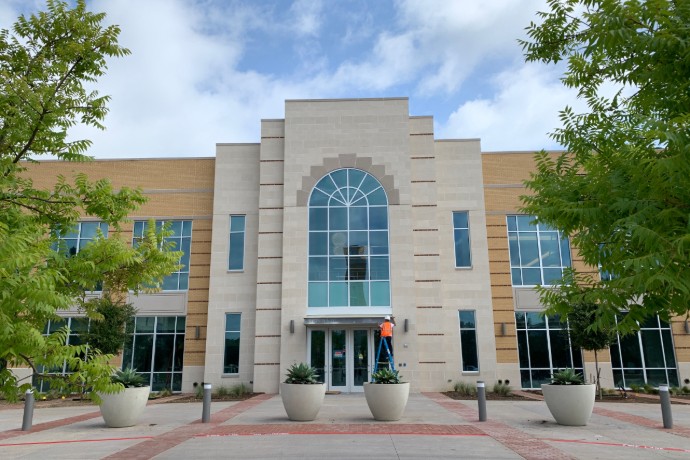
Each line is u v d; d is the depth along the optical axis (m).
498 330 24.62
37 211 7.63
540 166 6.86
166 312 25.52
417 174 25.28
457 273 24.92
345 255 24.06
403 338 22.91
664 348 24.25
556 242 25.64
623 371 24.08
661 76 4.92
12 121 7.34
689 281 4.00
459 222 25.61
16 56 7.73
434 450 9.40
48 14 7.95
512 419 13.60
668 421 12.31
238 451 9.42
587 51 5.27
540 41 6.37
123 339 22.06
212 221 26.36
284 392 13.39
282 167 25.52
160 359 25.17
